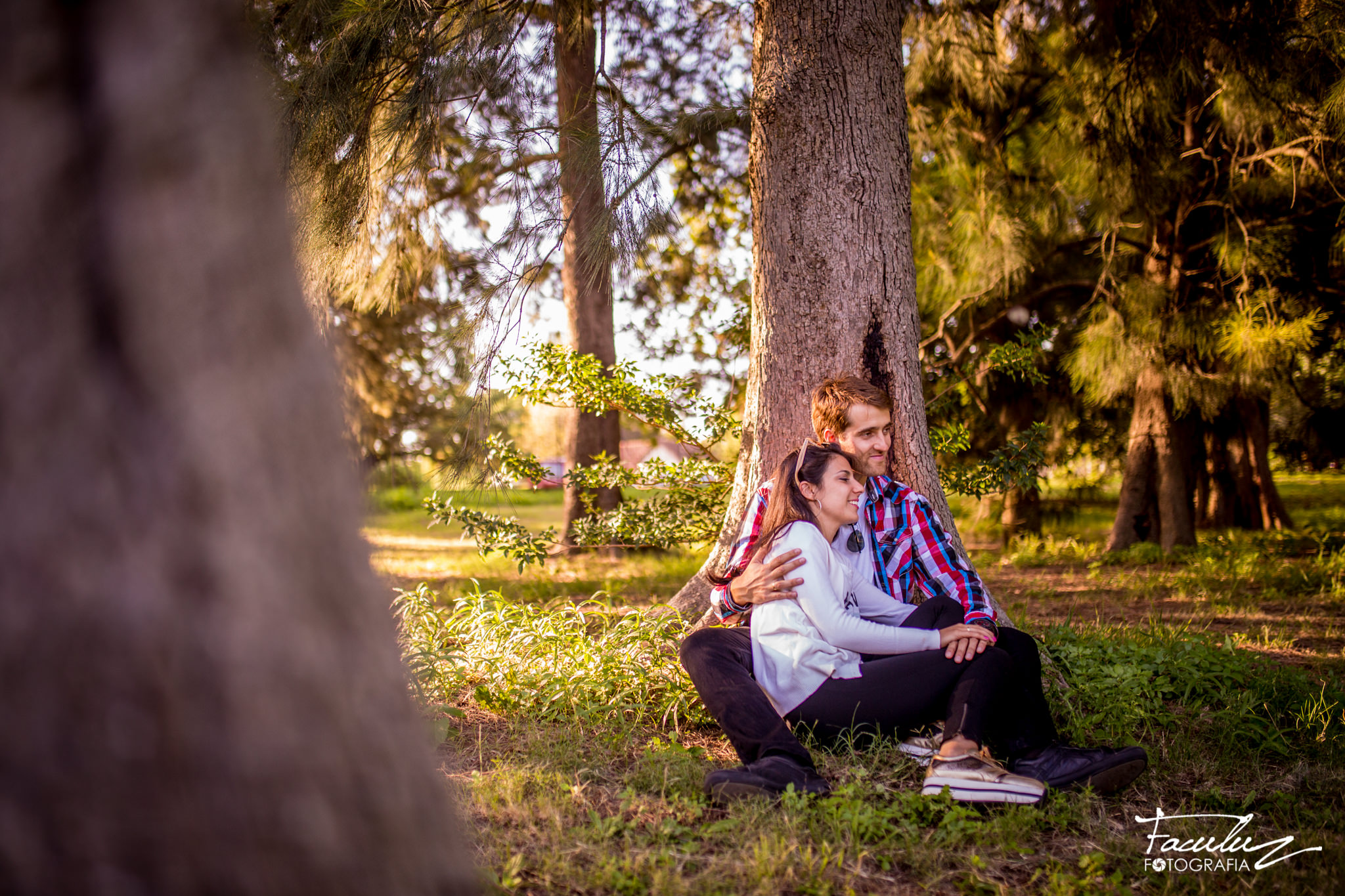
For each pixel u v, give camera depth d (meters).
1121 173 8.09
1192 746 2.93
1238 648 4.25
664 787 2.52
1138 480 10.08
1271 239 8.70
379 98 4.53
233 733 1.05
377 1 4.21
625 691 3.31
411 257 5.65
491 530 5.08
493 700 3.41
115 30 1.06
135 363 1.04
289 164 4.18
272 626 1.08
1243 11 7.08
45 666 1.00
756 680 2.79
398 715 1.25
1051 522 13.66
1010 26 9.27
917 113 9.26
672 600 4.07
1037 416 11.27
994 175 9.27
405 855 1.21
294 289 1.22
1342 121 6.27
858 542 3.05
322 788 1.10
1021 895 1.99
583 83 5.02
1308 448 12.38
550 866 2.00
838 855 2.07
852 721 2.70
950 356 10.02
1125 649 3.78
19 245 1.02
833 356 3.76
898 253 3.83
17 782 0.99
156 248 1.05
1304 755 2.89
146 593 1.02
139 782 1.02
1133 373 8.23
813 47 3.77
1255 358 7.59
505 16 4.46
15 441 1.00
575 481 5.73
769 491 3.00
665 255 9.11
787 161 3.83
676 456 7.95
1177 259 9.10
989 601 3.08
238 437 1.08
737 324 6.20
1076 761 2.51
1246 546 9.90
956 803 2.38
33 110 1.03
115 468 1.02
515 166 4.62
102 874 1.01
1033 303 11.08
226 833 1.05
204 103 1.11
